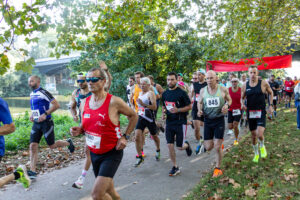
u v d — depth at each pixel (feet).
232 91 21.11
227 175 14.11
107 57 52.34
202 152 20.06
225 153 19.13
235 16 20.99
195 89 20.71
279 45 24.39
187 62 58.95
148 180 14.74
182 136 15.21
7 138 24.04
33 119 15.56
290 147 18.89
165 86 66.69
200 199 11.63
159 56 60.08
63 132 28.86
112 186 9.18
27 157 20.71
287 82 46.98
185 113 15.40
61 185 14.39
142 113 16.84
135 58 56.44
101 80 8.57
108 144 8.89
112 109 8.73
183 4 21.52
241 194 11.75
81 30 14.01
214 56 20.93
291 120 31.40
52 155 20.86
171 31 26.35
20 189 13.97
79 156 20.66
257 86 16.31
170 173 15.14
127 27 17.47
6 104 9.79
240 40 20.66
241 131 27.84
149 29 52.39
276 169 14.40
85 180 15.08
